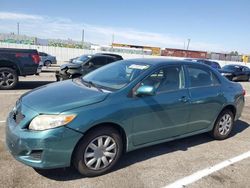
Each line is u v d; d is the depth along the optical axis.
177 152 5.21
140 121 4.40
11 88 11.49
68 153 3.77
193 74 5.39
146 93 4.30
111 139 4.16
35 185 3.78
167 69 4.96
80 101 3.95
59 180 3.93
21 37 56.25
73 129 3.73
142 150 5.17
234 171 4.59
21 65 11.48
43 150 3.65
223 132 6.05
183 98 4.98
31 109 3.83
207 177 4.33
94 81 4.89
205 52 58.09
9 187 3.69
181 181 4.16
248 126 7.46
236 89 6.24
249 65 48.50
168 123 4.83
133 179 4.11
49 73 20.91
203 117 5.47
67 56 43.66
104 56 13.47
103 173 4.19
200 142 5.82
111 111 4.03
